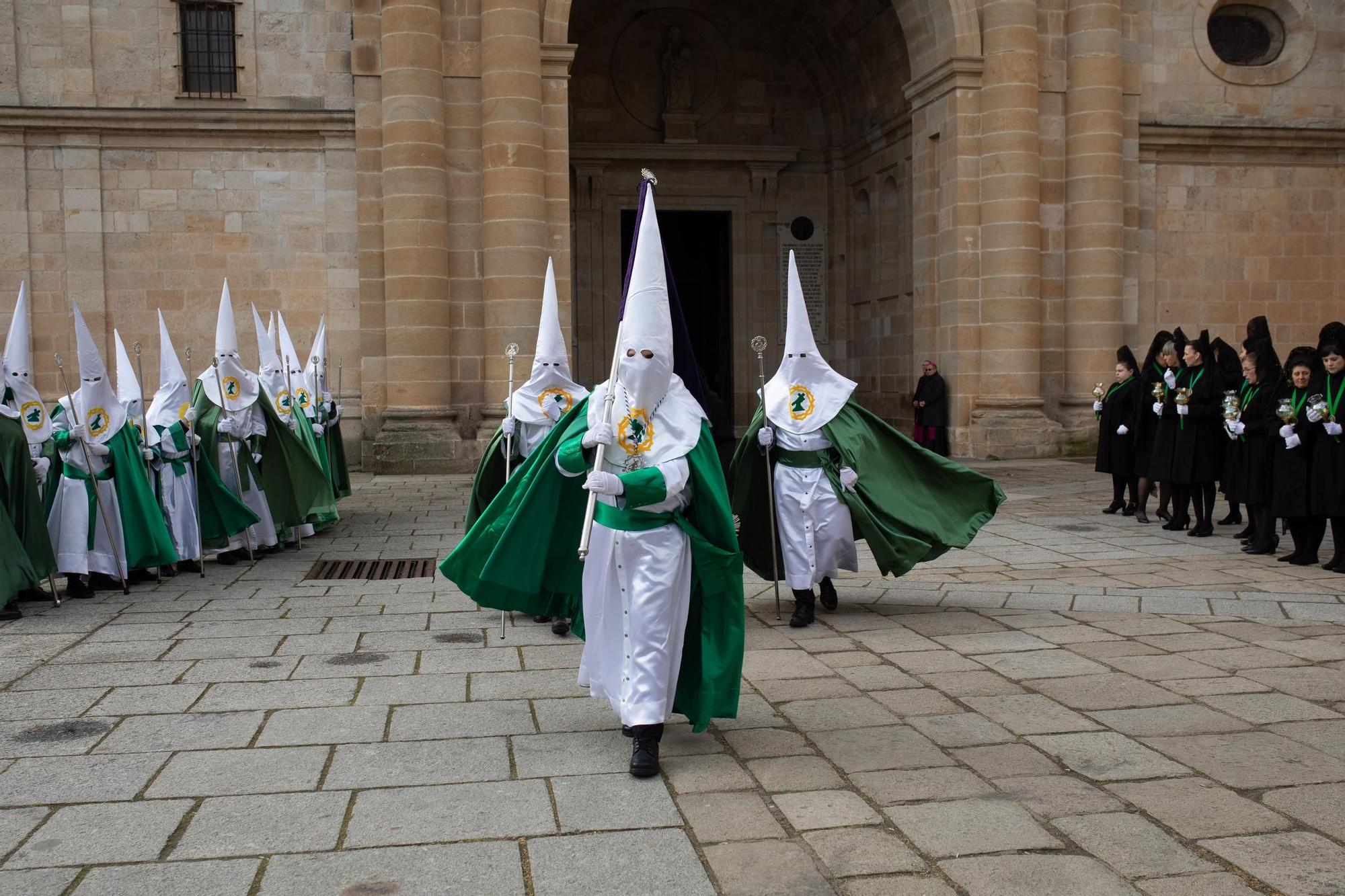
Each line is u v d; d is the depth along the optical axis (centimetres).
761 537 803
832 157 2666
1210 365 1145
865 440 799
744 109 2673
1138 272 2180
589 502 486
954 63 2006
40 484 900
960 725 546
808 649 706
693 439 498
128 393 973
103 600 874
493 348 1855
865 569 993
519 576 541
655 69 2625
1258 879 375
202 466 1014
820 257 2702
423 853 404
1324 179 2267
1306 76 2244
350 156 1936
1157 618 771
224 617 806
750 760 502
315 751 513
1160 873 381
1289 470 949
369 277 1920
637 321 495
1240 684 606
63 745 523
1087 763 489
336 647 714
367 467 1923
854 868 389
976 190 2036
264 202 1930
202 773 485
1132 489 1314
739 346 2673
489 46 1833
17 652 702
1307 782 462
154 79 1900
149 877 385
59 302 1892
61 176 1886
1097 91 2025
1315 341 2278
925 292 2159
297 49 1917
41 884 380
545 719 562
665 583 490
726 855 401
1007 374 2016
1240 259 2238
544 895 371
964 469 823
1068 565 995
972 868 388
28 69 1877
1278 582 895
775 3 2581
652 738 484
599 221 2605
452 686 623
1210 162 2219
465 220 1880
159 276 1917
